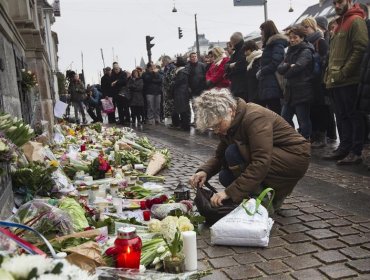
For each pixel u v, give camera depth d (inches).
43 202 141.9
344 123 270.1
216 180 242.4
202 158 324.8
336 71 256.5
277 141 171.8
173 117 546.0
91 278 83.7
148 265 129.5
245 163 168.7
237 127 167.3
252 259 139.3
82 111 734.5
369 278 123.6
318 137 325.7
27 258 80.2
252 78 365.4
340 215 174.7
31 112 326.3
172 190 231.9
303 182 228.2
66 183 211.5
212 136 445.4
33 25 388.2
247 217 150.1
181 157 335.0
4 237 103.0
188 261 128.6
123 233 118.5
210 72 422.0
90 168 250.5
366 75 234.1
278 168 169.3
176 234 127.7
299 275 127.2
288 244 149.6
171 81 534.6
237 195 161.3
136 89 628.7
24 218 136.4
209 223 170.2
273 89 329.4
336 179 230.1
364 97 237.0
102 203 183.5
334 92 265.7
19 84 269.1
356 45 248.8
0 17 207.0
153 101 616.7
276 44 323.0
